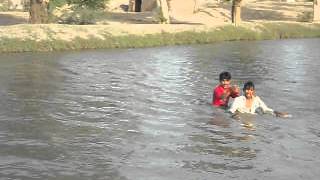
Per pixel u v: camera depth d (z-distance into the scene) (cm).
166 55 2564
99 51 2762
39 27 2959
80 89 1513
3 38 2728
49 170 785
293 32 3919
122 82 1658
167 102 1331
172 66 2102
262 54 2638
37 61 2236
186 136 991
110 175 766
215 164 819
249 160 841
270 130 1041
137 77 1773
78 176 761
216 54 2630
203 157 856
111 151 888
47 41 2797
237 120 1130
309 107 1285
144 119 1134
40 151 881
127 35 3138
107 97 1392
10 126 1052
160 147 914
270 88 1569
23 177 752
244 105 1208
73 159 841
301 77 1805
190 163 823
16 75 1780
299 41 3531
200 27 3628
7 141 941
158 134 1005
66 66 2059
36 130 1023
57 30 2966
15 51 2659
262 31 3806
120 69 1983
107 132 1016
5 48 2641
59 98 1368
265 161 835
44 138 965
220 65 2150
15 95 1401
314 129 1053
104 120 1120
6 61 2227
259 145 930
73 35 2953
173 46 3131
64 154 867
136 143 940
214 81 1697
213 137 984
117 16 4497
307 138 981
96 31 3100
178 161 834
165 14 4116
